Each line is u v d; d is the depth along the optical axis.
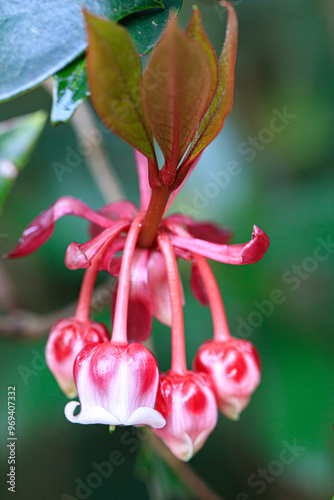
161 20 0.15
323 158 0.27
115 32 0.13
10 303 0.20
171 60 0.13
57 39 0.15
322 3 0.27
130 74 0.14
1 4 0.15
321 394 0.24
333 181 0.26
